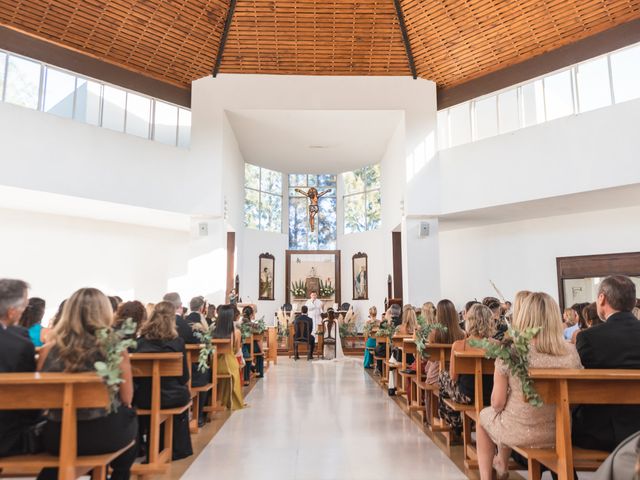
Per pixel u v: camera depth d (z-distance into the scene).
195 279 10.97
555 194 9.63
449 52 10.63
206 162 10.95
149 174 10.34
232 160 12.51
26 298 3.02
